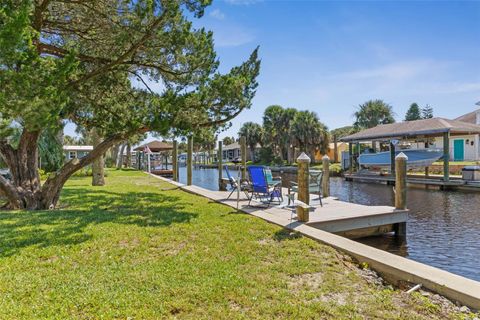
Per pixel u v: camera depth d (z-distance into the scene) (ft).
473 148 85.71
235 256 13.89
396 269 11.96
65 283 10.82
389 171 79.41
